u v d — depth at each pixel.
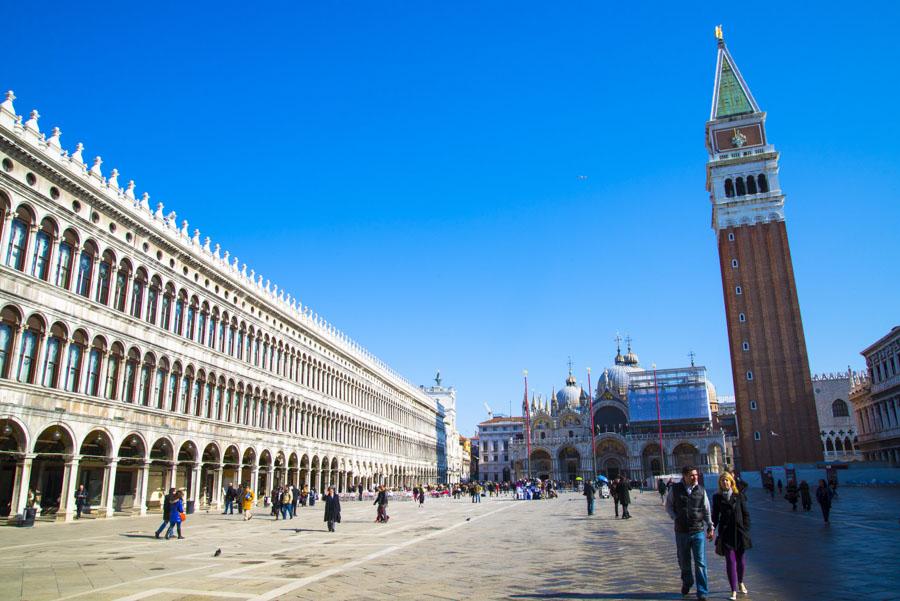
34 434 40.34
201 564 23.23
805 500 44.34
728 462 160.00
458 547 28.50
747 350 108.38
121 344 49.06
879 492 67.75
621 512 51.56
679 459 149.88
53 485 49.16
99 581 19.47
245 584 18.86
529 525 41.03
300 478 81.94
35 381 40.94
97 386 46.59
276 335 75.88
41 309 41.53
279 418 75.19
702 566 15.56
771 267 110.81
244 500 48.44
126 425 48.81
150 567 22.45
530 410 194.25
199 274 60.72
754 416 105.50
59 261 44.03
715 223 120.00
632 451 152.25
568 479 162.88
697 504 15.95
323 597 16.81
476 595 16.86
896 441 97.81
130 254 50.94
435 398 186.12
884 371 100.94
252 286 70.38
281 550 27.73
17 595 17.23
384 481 115.31
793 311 107.94
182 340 56.94
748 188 116.31
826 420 137.12
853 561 21.05
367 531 37.62
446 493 113.56
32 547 28.70
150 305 53.56
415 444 139.75
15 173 40.47
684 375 157.12
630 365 189.50
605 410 165.00
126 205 50.31
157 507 55.69
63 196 44.41
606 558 23.88
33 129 42.03
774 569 19.89
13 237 40.44
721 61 126.12
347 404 98.56
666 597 16.17
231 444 63.91
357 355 102.25
